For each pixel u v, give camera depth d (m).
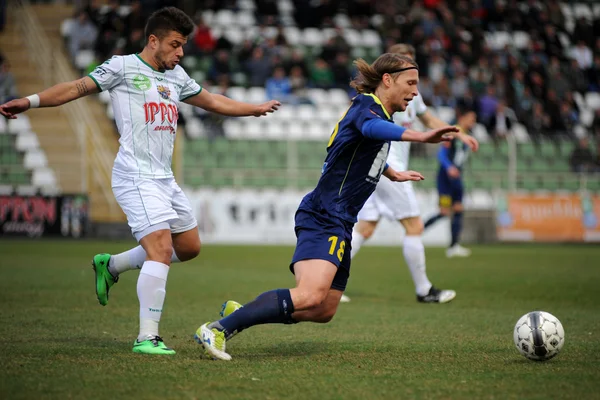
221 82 81.75
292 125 86.94
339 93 91.69
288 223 75.31
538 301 32.38
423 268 31.83
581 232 78.94
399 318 26.77
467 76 94.44
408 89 18.42
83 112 79.88
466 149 56.72
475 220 79.06
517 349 18.02
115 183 19.64
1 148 80.75
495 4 107.75
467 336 22.45
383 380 15.57
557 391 14.59
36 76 89.31
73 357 17.77
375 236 77.50
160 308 19.09
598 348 19.94
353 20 104.06
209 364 17.12
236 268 46.47
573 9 117.38
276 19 101.56
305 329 23.72
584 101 101.62
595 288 37.00
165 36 19.50
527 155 86.56
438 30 97.62
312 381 15.41
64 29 95.62
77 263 46.16
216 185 78.25
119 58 19.55
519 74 96.75
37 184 78.00
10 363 16.88
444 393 14.40
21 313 26.14
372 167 18.20
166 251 19.30
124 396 13.92
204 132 81.81
